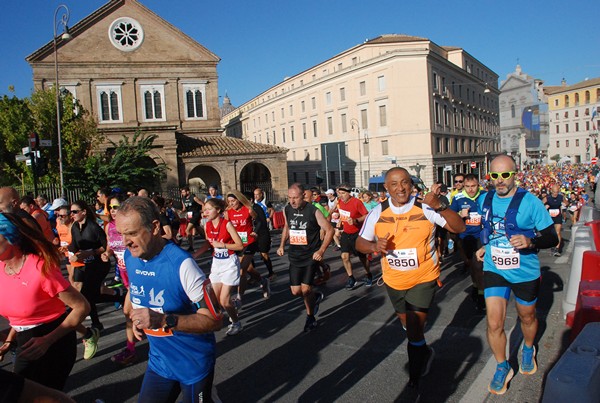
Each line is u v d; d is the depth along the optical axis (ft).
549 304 22.93
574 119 331.36
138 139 96.53
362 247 14.57
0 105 88.28
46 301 10.76
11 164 88.69
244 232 25.81
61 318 11.21
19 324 10.79
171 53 116.88
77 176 77.05
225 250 20.43
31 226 10.53
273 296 27.71
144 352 18.72
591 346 6.84
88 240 20.11
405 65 157.38
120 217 8.93
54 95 88.99
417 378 14.15
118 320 23.90
